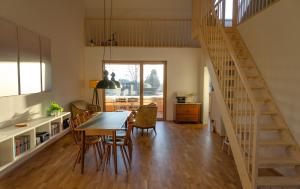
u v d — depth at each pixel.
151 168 3.99
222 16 5.71
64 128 5.82
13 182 3.42
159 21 8.72
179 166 4.09
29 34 4.39
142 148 5.14
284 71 3.72
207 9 5.17
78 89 7.57
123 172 3.80
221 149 5.07
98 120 4.35
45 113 5.19
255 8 4.92
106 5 8.30
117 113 5.27
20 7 4.13
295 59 3.42
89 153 4.74
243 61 4.83
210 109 7.25
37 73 4.71
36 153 4.59
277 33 3.92
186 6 8.38
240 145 3.30
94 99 8.27
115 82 4.88
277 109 3.88
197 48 8.30
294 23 3.44
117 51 8.22
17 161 3.84
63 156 4.55
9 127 3.81
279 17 3.85
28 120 4.47
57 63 5.87
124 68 8.41
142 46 8.31
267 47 4.25
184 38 8.78
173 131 6.85
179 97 8.09
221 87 4.14
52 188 3.25
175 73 8.36
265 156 3.74
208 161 4.34
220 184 3.42
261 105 4.20
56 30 5.81
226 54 4.18
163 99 8.54
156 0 8.19
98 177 3.61
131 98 8.54
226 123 3.86
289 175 3.56
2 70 3.56
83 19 8.08
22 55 4.14
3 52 3.58
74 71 7.17
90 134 3.74
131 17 8.74
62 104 6.21
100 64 8.23
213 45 4.84
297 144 3.39
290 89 3.56
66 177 3.61
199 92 8.38
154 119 6.47
